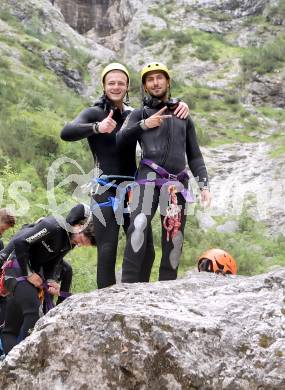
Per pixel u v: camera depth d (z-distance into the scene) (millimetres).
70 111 41531
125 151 6199
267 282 4285
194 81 67438
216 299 4199
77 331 3867
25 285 6250
